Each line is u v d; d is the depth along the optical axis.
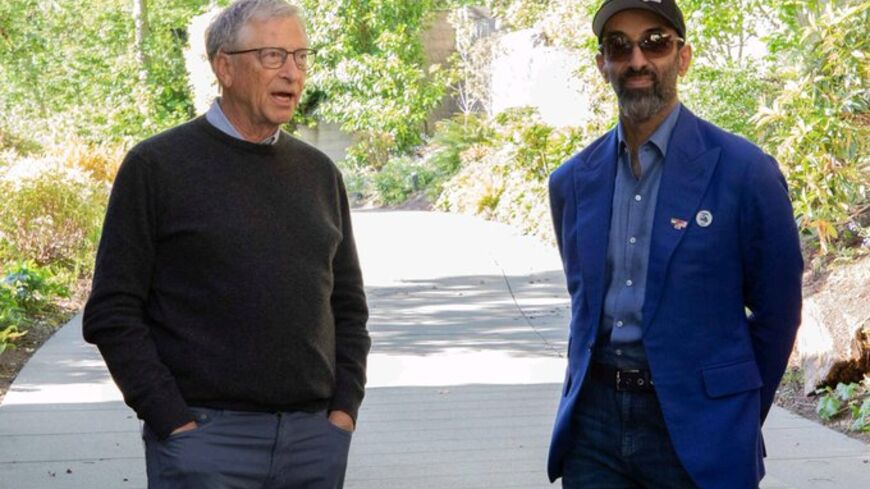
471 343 10.03
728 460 3.46
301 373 3.53
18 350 9.80
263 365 3.48
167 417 3.41
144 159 3.49
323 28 30.77
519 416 7.51
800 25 12.03
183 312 3.48
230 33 3.50
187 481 3.44
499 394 8.16
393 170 26.81
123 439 6.99
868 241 9.13
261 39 3.48
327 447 3.63
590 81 16.64
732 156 3.54
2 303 10.45
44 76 32.56
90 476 6.25
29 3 31.72
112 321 3.44
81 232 14.09
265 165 3.56
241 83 3.51
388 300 12.30
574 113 19.39
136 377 3.42
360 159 30.06
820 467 6.22
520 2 24.95
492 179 20.89
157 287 3.52
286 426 3.53
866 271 8.19
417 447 6.78
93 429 7.21
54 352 9.59
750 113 12.16
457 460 6.50
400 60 30.17
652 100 3.54
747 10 12.93
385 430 7.19
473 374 8.83
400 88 30.23
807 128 9.22
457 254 15.63
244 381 3.46
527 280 13.41
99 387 8.35
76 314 11.55
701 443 3.46
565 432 3.68
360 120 30.16
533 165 19.20
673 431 3.48
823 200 9.29
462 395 8.14
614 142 3.68
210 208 3.48
